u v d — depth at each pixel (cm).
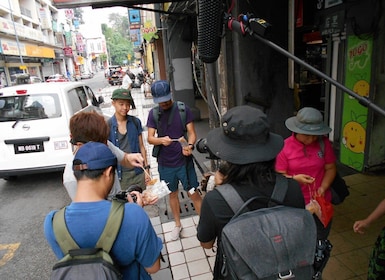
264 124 128
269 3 334
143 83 1842
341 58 474
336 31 438
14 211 452
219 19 232
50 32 4094
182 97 891
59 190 520
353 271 262
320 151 217
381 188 405
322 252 140
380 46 393
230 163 132
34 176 586
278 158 217
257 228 118
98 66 9300
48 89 503
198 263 294
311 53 638
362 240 303
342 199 233
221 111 391
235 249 115
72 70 5397
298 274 116
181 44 857
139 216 127
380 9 373
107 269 113
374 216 191
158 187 188
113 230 119
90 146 131
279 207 128
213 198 131
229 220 128
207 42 242
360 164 454
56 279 112
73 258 116
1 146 484
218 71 390
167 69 915
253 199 126
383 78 405
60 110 494
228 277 125
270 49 353
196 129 804
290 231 118
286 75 365
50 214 129
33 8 3569
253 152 128
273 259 114
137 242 126
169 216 386
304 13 504
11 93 496
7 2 2814
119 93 303
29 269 318
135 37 2469
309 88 665
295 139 218
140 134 332
